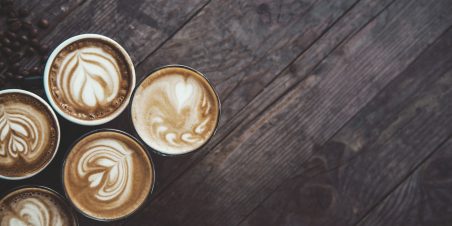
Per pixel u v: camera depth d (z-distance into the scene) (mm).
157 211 876
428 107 914
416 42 910
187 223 882
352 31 902
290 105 897
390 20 906
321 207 903
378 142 910
